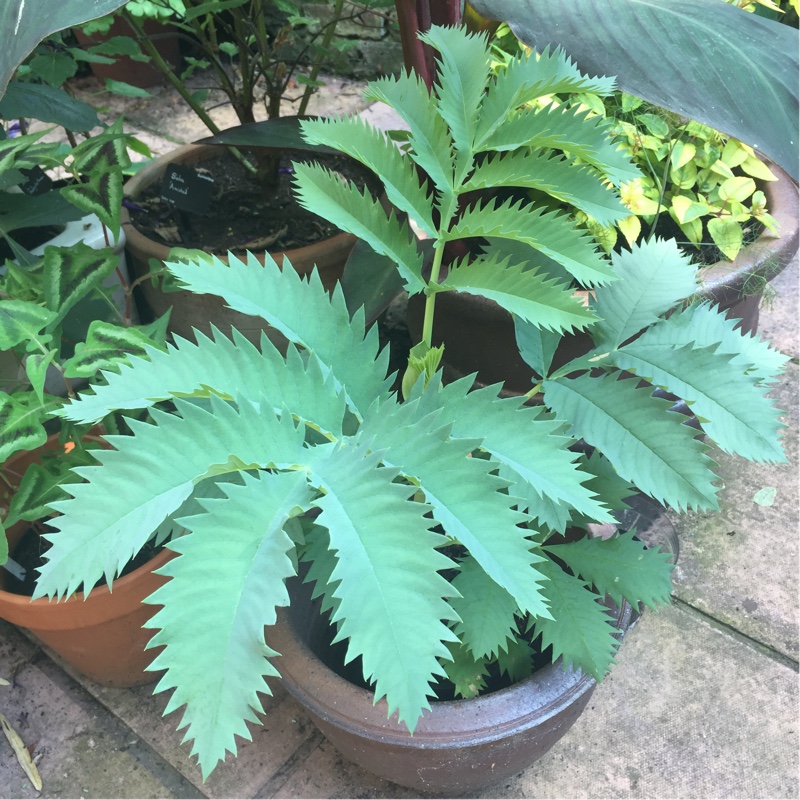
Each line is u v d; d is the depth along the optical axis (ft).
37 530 3.86
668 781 3.61
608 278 2.16
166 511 1.57
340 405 1.99
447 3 2.99
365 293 4.03
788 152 2.16
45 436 2.68
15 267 3.27
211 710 1.34
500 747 2.61
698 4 2.56
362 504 1.59
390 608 1.45
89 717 3.92
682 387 2.55
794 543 4.53
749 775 3.62
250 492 1.59
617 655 4.07
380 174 2.25
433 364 2.39
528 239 2.08
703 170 4.30
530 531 1.69
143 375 1.81
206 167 5.73
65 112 4.22
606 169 2.16
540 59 2.22
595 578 2.75
